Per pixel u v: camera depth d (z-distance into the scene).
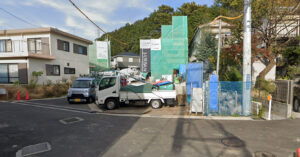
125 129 5.49
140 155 3.71
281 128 5.46
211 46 17.98
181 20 21.23
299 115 7.06
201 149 3.99
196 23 30.84
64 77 18.45
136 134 5.02
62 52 18.22
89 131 5.31
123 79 9.71
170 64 21.17
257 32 13.00
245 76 7.28
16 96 12.72
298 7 11.59
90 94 10.60
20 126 5.82
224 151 3.89
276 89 7.62
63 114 7.64
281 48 13.86
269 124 5.91
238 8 13.51
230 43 13.84
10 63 14.72
